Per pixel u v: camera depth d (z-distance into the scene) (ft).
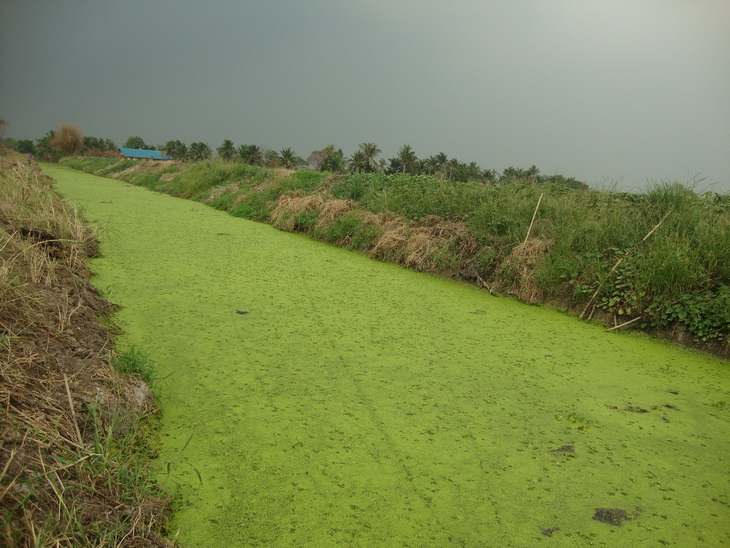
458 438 10.31
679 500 8.86
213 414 10.57
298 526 7.72
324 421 10.59
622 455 10.10
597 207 23.02
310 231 31.89
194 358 13.03
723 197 22.90
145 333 14.29
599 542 7.79
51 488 6.88
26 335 10.17
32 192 22.77
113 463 8.08
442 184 30.22
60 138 141.18
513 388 12.64
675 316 16.61
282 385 11.99
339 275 22.33
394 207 29.50
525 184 27.61
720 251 17.34
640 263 18.34
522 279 20.57
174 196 52.47
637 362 14.82
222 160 56.59
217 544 7.27
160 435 9.73
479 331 16.52
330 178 38.91
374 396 11.77
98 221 29.76
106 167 90.68
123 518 7.22
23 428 7.68
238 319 15.99
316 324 16.10
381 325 16.43
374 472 9.08
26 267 14.07
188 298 17.57
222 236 29.22
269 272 21.89
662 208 20.59
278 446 9.64
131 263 21.30
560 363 14.37
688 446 10.55
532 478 9.21
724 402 12.48
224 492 8.33
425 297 19.97
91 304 14.88
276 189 39.70
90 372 10.09
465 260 23.26
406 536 7.66
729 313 15.49
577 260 19.98
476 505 8.43
